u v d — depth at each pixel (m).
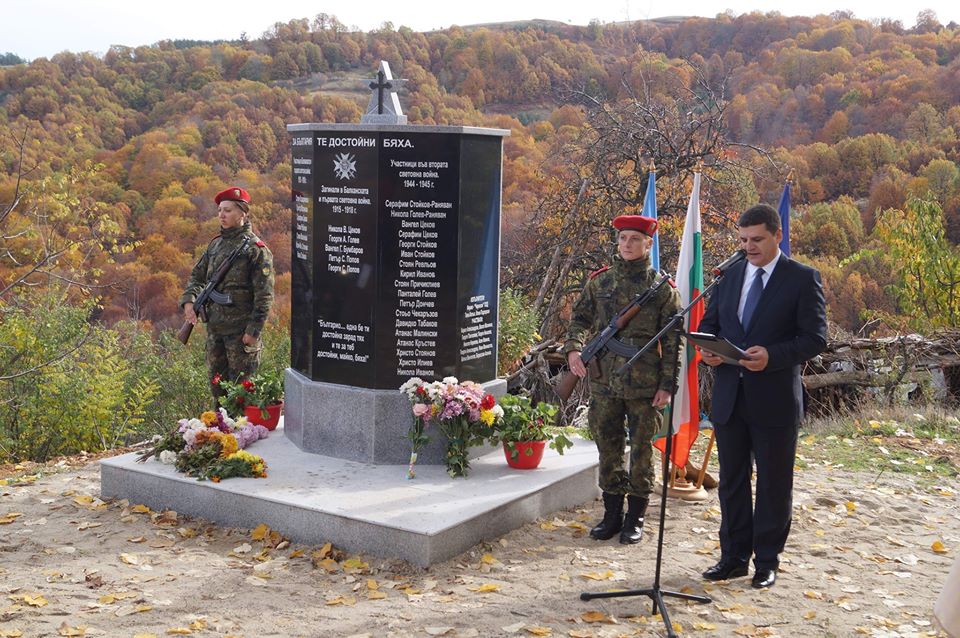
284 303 18.69
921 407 10.48
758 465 5.01
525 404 6.55
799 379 5.04
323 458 6.64
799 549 5.74
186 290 7.63
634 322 5.64
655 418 5.73
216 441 6.33
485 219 6.74
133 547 5.48
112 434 11.94
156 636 4.22
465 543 5.39
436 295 6.49
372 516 5.35
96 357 12.59
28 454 11.45
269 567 5.16
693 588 4.98
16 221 14.29
